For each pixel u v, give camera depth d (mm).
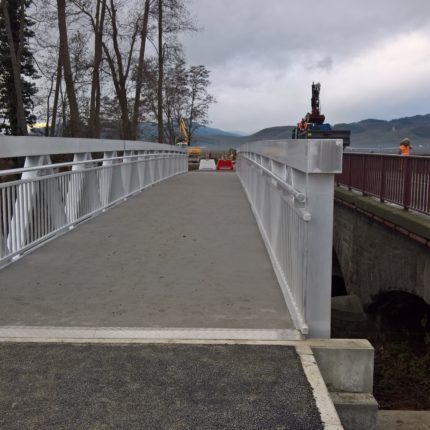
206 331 4430
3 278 6207
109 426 3057
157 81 39469
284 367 3789
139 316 4910
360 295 12000
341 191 13672
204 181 20625
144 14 30188
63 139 8789
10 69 41062
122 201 13125
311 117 31500
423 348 9867
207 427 3059
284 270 5664
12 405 3283
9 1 36906
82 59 31984
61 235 8727
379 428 5656
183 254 7480
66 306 5207
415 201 9031
